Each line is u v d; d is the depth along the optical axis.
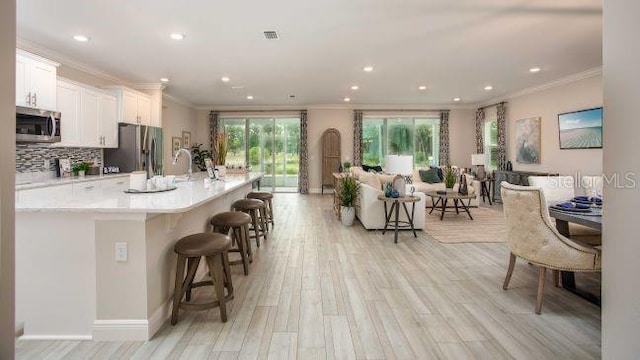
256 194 5.01
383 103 9.49
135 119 6.16
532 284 3.02
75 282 2.15
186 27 3.83
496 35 4.12
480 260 3.74
